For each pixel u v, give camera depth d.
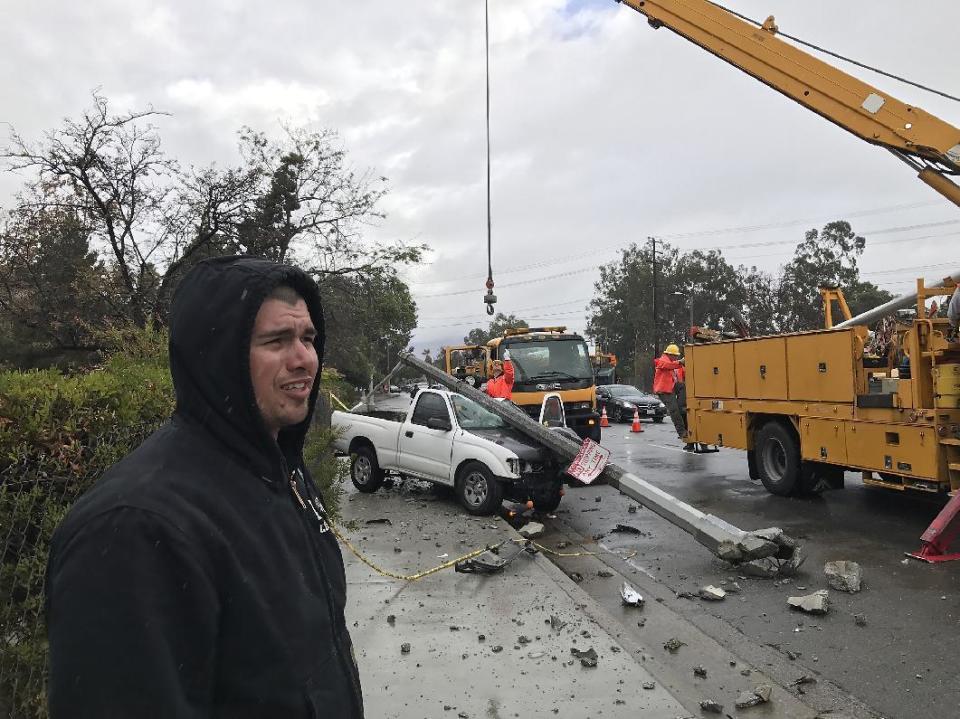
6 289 14.73
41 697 2.59
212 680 1.27
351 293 19.69
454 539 7.41
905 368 8.36
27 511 2.67
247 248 17.56
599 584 6.53
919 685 4.34
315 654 1.42
